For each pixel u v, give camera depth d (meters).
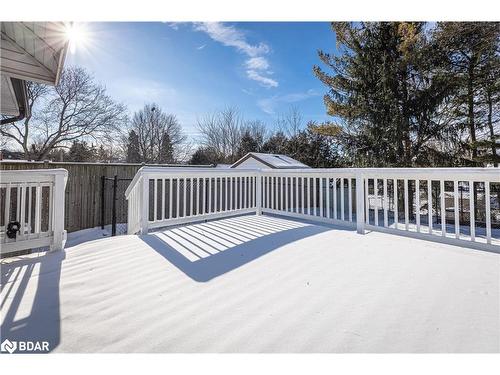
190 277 2.43
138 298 2.05
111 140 17.23
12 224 3.10
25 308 1.91
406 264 2.67
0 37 3.34
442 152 8.42
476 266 2.59
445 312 1.80
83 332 1.64
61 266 2.74
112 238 3.75
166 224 4.19
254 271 2.55
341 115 9.45
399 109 8.27
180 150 23.12
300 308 1.88
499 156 8.06
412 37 7.75
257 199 5.60
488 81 8.06
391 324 1.68
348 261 2.77
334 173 4.37
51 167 6.39
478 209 7.84
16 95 4.82
